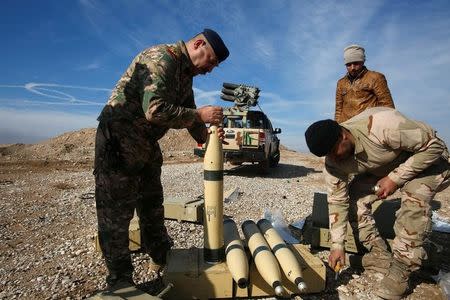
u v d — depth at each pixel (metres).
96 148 2.59
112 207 2.59
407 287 2.82
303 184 9.02
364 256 3.33
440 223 4.66
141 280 3.08
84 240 4.21
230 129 9.58
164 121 2.44
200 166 13.07
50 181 9.29
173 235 4.30
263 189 8.02
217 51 2.60
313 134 2.65
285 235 4.27
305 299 2.81
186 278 2.66
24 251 3.91
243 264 2.60
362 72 4.52
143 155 2.65
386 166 2.97
